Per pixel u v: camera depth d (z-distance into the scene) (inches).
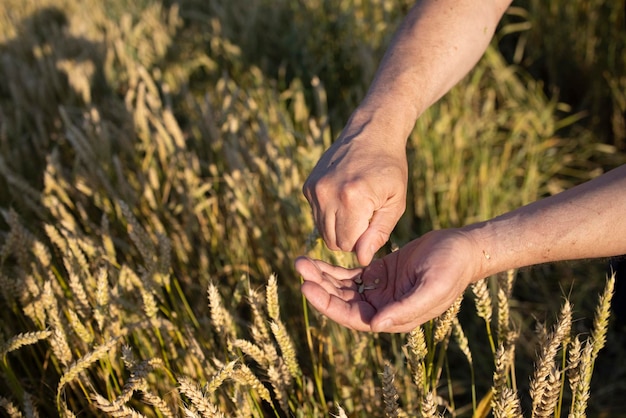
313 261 32.3
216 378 33.3
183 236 57.9
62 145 83.7
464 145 77.0
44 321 43.6
